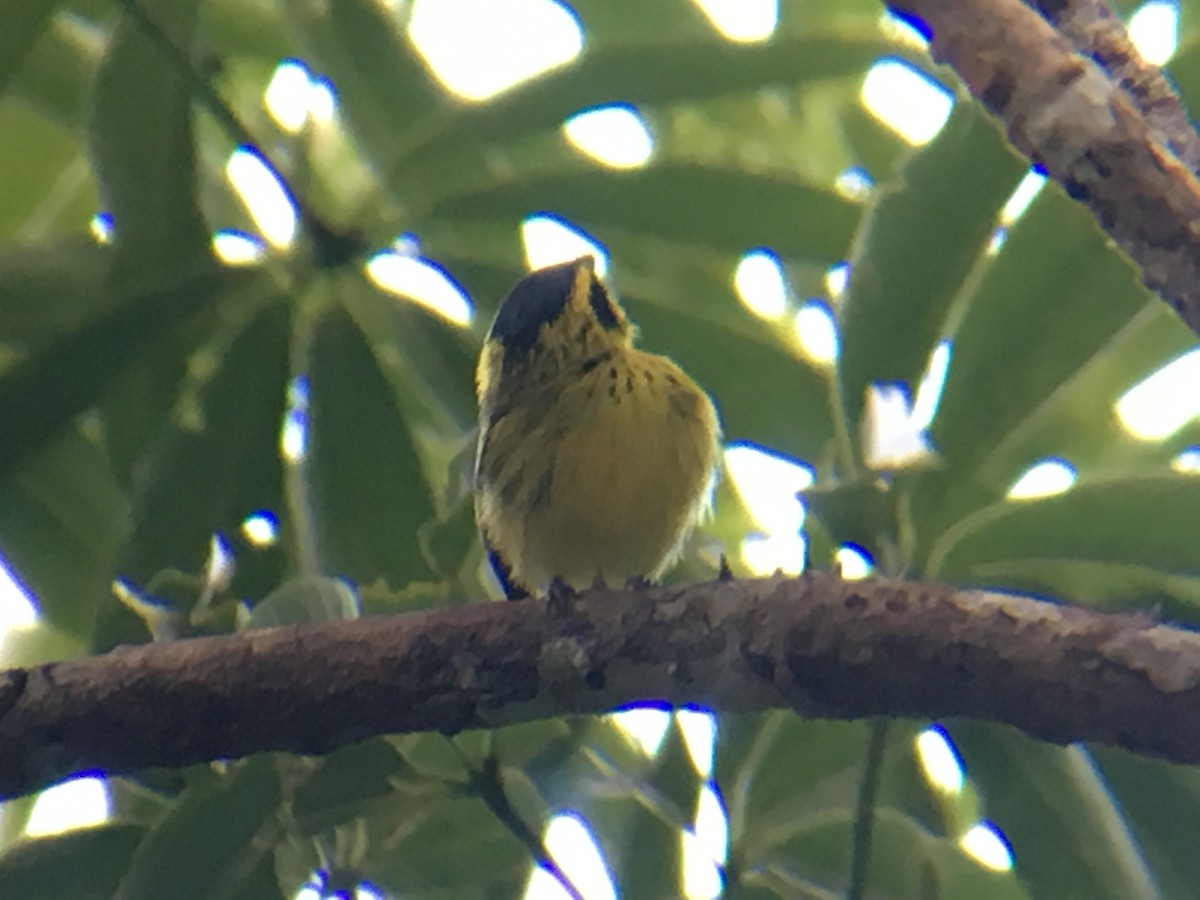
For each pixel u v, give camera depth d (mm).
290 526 7074
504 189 6938
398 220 6969
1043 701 4785
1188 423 7012
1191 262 4602
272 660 5328
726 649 5160
